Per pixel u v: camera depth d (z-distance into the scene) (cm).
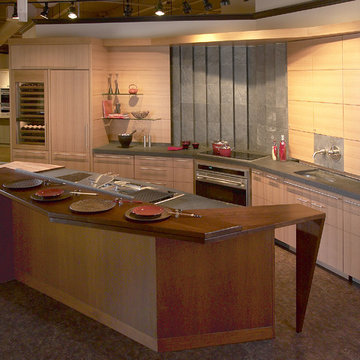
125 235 359
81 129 705
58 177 497
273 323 371
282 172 540
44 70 703
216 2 934
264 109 647
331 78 518
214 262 350
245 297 361
